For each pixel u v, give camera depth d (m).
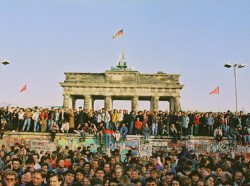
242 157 29.12
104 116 48.22
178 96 107.19
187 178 16.67
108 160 25.03
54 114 48.94
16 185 16.56
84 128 47.12
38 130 48.97
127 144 46.53
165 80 108.12
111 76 108.69
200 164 24.45
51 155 29.73
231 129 46.91
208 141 46.97
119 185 14.44
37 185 15.53
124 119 49.12
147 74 108.44
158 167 24.64
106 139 46.25
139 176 18.62
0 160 24.22
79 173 17.08
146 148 46.34
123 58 116.94
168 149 46.66
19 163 20.64
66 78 108.88
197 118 48.09
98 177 17.41
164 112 50.25
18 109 49.62
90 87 108.44
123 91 108.38
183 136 47.28
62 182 17.41
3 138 47.34
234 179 18.88
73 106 118.25
